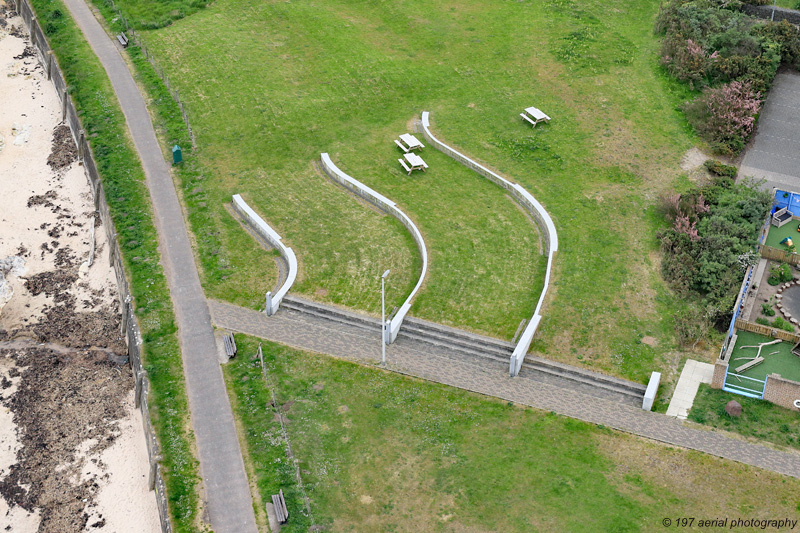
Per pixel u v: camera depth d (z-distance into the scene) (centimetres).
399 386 5350
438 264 6159
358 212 6762
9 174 7806
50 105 8669
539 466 4806
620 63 8356
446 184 7000
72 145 8131
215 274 6253
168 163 7319
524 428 5041
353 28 9081
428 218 6606
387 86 8175
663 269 6028
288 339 5706
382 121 7762
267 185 7050
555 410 5150
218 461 4922
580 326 5638
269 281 6181
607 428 5016
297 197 6912
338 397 5294
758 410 5066
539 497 4628
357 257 6306
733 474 4712
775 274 6016
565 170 7069
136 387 5700
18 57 9381
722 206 6481
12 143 8169
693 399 5169
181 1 9556
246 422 5150
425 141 7500
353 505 4647
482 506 4600
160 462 4934
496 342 5541
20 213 7394
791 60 8256
